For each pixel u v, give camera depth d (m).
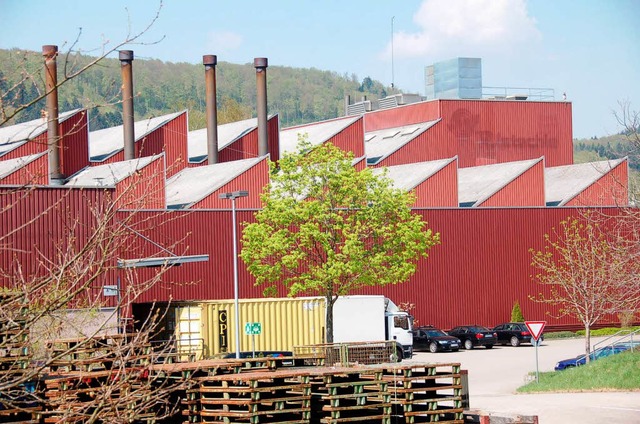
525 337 66.50
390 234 53.69
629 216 43.44
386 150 91.81
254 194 67.25
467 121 94.38
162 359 34.31
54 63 62.75
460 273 69.56
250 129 84.25
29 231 44.94
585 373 42.25
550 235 72.94
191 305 47.19
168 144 79.38
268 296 57.25
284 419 24.97
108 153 76.50
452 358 59.03
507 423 27.75
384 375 27.12
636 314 71.06
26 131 70.88
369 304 54.78
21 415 20.83
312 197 54.22
